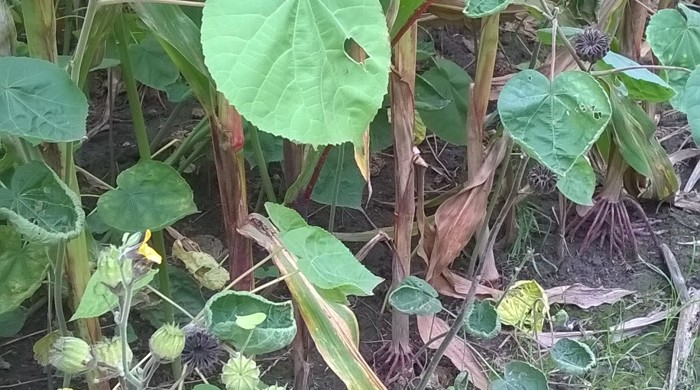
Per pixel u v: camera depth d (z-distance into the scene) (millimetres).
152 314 619
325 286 416
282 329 365
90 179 620
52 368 604
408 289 522
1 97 350
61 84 358
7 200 368
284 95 288
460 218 649
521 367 514
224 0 281
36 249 449
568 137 394
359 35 295
